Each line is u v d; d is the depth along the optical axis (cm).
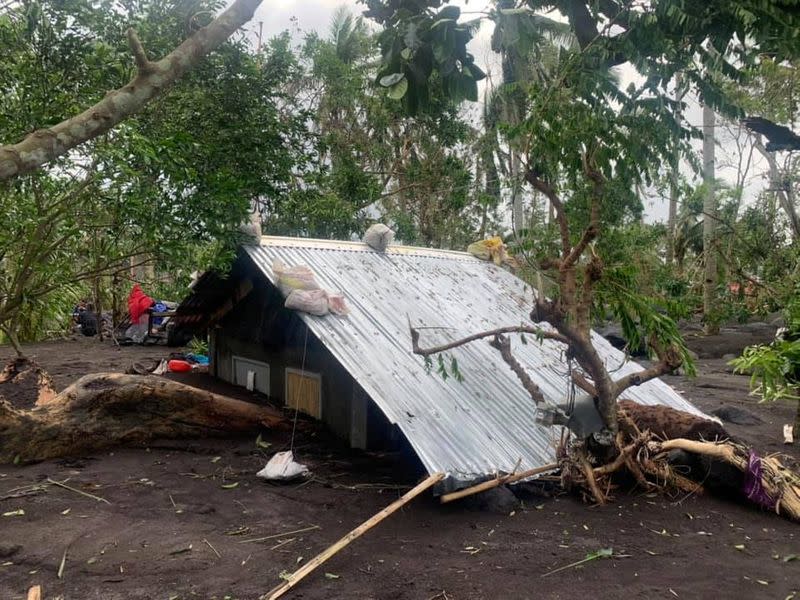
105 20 629
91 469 629
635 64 417
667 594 393
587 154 512
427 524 499
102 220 725
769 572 434
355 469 643
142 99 338
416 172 1731
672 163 503
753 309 2362
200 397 739
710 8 352
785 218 1867
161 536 467
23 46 591
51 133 312
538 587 396
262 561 426
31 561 423
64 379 1117
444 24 320
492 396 654
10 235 687
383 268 849
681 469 620
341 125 1766
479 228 1839
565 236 550
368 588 390
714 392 1248
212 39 362
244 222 744
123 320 1795
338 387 760
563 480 571
